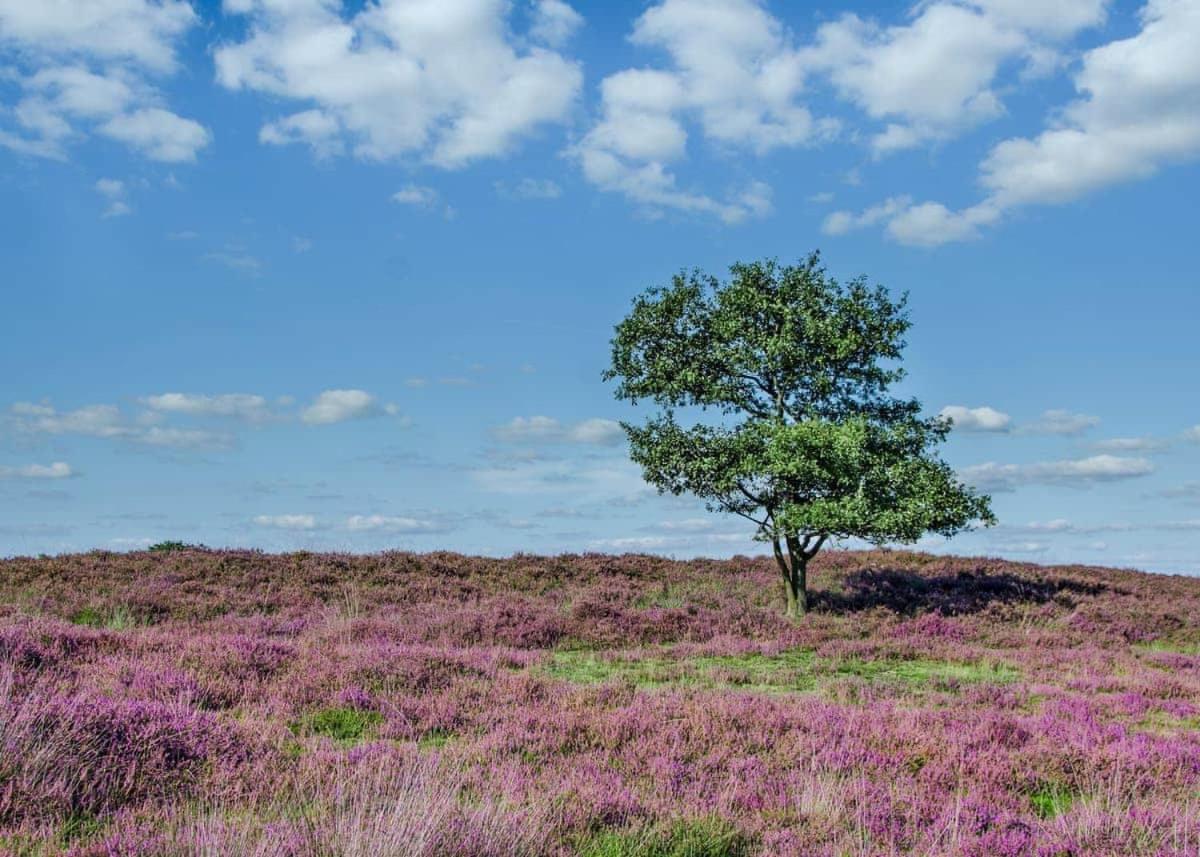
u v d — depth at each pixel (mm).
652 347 27141
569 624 21156
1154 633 24516
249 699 11172
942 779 9039
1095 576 34688
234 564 27344
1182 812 7945
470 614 21953
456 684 12742
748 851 6660
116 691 10617
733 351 25750
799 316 25578
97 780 7312
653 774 8680
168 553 28688
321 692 11641
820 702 12922
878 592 28562
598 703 12117
